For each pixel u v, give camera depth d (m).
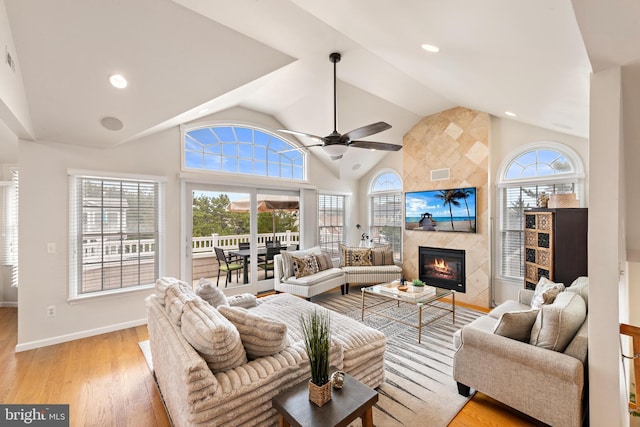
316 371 1.53
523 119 3.89
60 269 3.33
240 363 1.74
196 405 1.42
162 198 4.05
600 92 1.64
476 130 4.67
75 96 2.79
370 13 1.87
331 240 6.39
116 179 3.71
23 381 2.54
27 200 3.16
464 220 4.79
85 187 3.52
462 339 2.24
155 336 2.36
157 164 4.02
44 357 2.97
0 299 4.51
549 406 1.82
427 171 5.32
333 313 2.85
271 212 5.39
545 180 4.13
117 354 3.04
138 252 3.88
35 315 3.20
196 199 4.44
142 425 2.02
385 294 3.74
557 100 2.46
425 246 5.37
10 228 4.47
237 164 4.95
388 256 5.66
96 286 3.59
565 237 3.33
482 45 1.79
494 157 4.64
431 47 2.11
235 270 4.91
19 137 3.07
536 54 1.67
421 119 5.39
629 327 1.72
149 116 3.19
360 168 6.42
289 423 1.43
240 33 2.70
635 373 1.74
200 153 4.54
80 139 3.33
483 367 2.14
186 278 4.28
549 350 1.88
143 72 2.72
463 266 4.85
